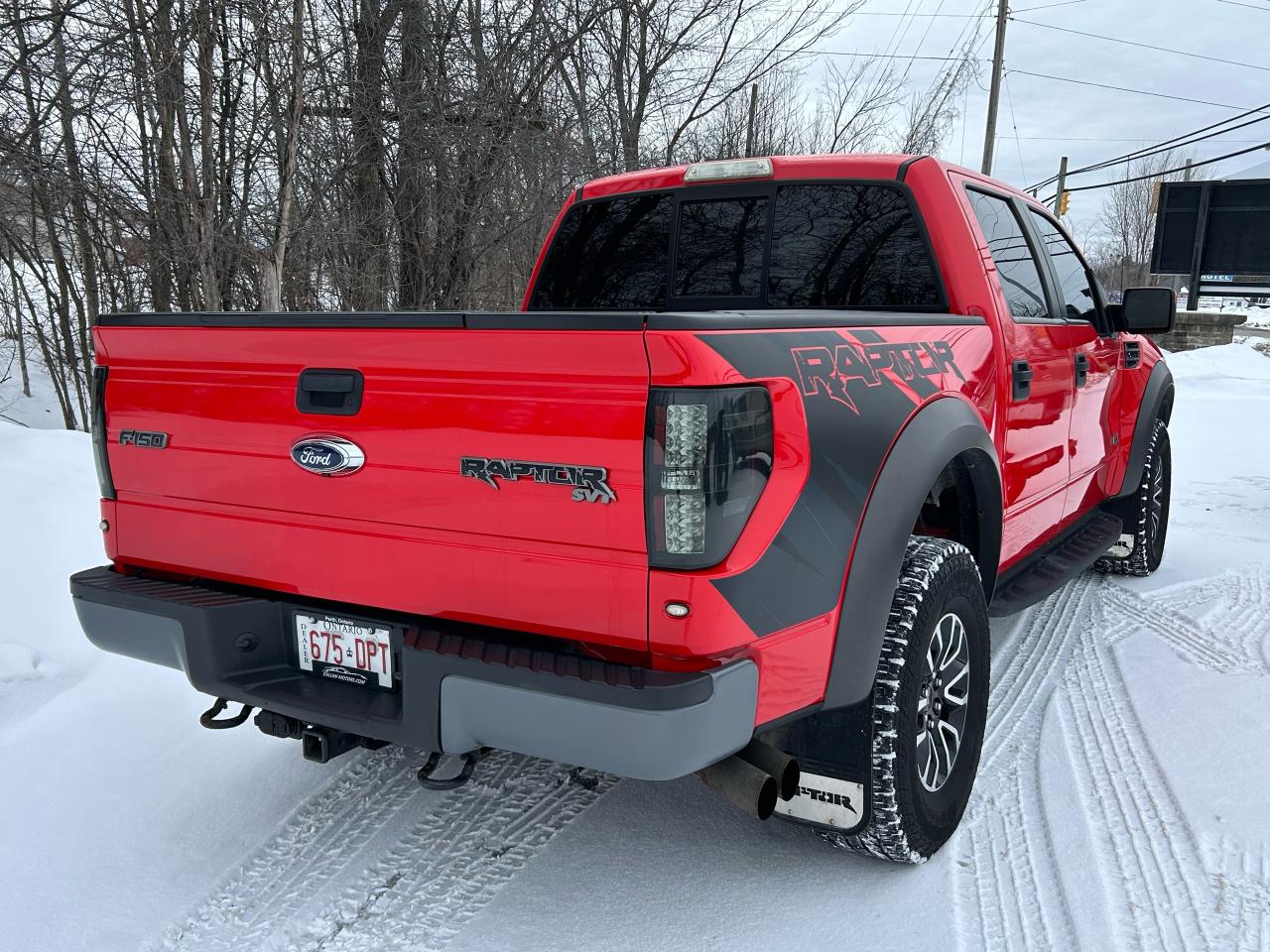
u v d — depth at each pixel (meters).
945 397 2.59
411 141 9.73
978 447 2.69
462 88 10.30
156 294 9.46
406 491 2.05
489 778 3.03
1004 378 3.05
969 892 2.40
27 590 4.34
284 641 2.39
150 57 7.90
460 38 10.36
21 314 14.45
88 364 13.00
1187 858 2.53
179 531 2.45
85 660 3.88
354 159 9.73
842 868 2.53
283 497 2.24
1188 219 23.81
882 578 2.22
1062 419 3.69
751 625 1.89
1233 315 22.88
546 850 2.62
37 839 2.70
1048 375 3.47
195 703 3.56
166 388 2.38
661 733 1.78
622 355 1.77
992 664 3.96
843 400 2.14
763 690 1.98
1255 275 23.34
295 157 8.35
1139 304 4.18
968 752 2.69
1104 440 4.37
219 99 8.91
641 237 3.73
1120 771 3.01
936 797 2.52
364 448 2.08
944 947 2.19
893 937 2.22
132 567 2.59
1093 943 2.18
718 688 1.84
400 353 2.00
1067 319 3.89
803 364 2.03
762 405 1.88
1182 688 3.63
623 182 3.75
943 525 3.05
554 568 1.91
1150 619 4.49
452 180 10.31
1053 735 3.26
